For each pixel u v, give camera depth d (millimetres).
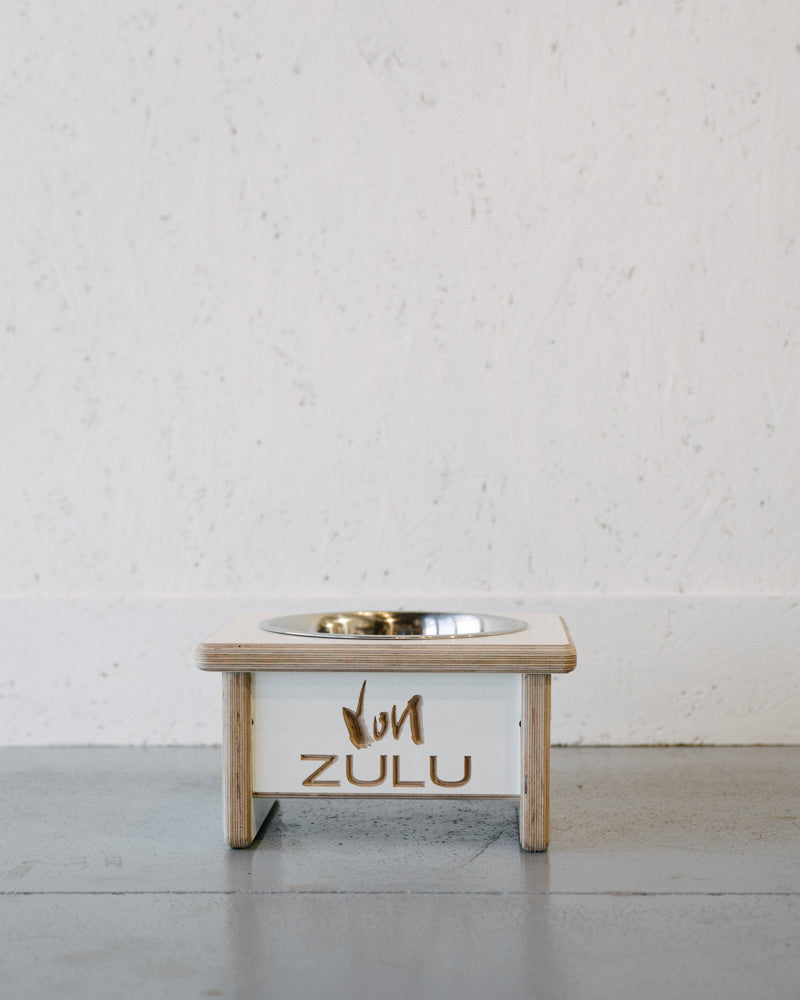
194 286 1594
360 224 1590
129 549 1600
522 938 800
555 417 1586
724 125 1575
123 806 1205
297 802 1235
